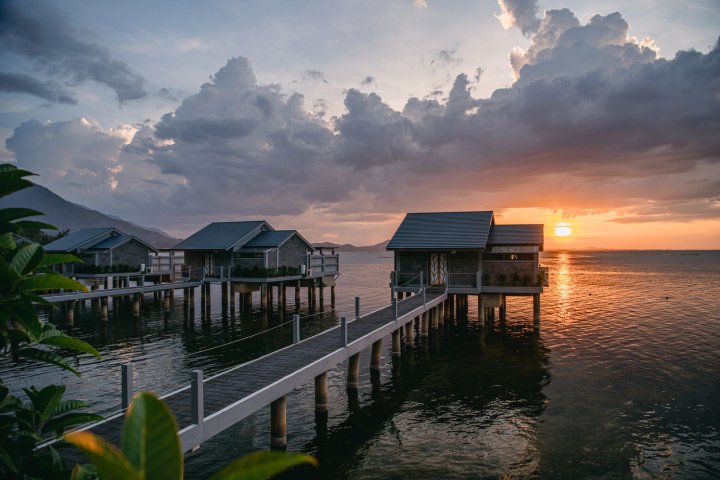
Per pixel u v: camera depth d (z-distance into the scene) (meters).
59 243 41.75
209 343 27.58
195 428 9.59
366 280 84.00
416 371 21.52
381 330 19.94
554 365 22.19
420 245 30.28
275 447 13.45
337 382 19.73
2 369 21.50
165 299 38.94
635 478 11.81
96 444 1.59
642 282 72.19
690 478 11.77
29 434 3.93
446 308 34.72
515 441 13.97
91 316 36.44
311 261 42.19
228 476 1.78
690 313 37.62
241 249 40.09
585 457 12.91
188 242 41.97
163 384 19.48
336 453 13.35
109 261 39.62
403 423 15.41
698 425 14.88
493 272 29.88
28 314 3.57
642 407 16.45
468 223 32.16
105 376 20.56
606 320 34.53
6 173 3.45
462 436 14.37
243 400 11.04
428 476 12.05
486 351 25.36
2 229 3.92
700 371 20.69
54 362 3.98
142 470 1.74
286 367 14.22
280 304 40.06
